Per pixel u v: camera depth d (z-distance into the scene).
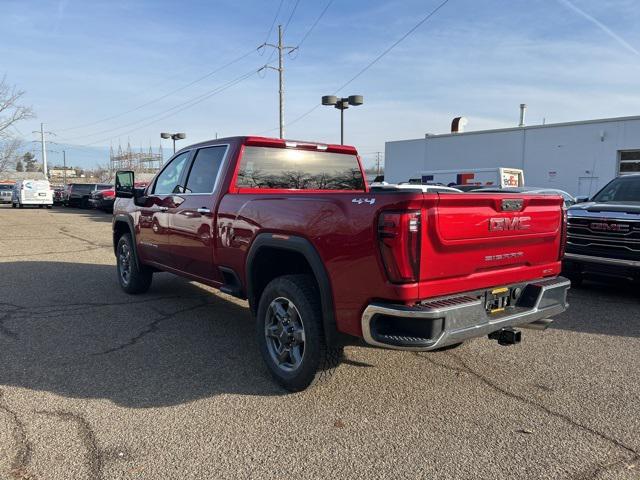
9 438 3.12
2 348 4.73
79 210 30.84
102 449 3.03
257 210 4.18
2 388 3.85
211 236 4.85
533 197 3.85
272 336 4.09
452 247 3.29
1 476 2.72
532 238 3.89
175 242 5.58
